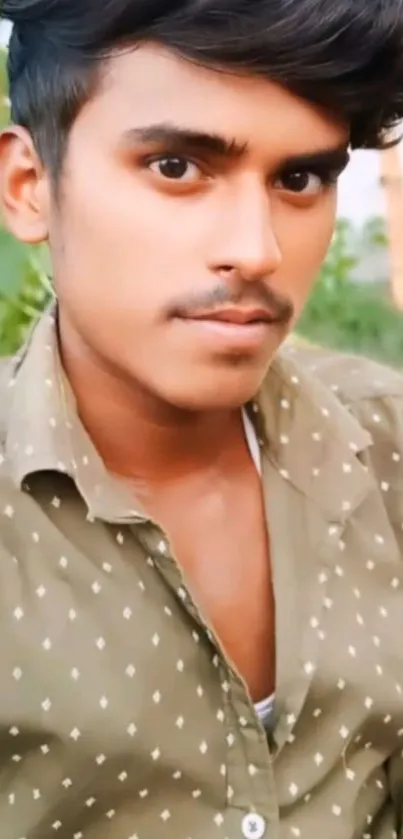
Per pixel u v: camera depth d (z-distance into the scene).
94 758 0.63
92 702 0.62
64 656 0.62
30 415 0.64
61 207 0.58
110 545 0.64
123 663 0.63
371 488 0.73
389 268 1.58
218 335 0.55
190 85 0.52
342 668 0.69
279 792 0.68
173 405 0.64
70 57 0.55
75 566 0.63
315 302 1.54
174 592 0.65
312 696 0.69
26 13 0.57
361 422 0.78
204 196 0.54
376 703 0.71
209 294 0.55
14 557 0.62
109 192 0.55
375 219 1.52
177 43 0.51
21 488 0.63
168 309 0.55
